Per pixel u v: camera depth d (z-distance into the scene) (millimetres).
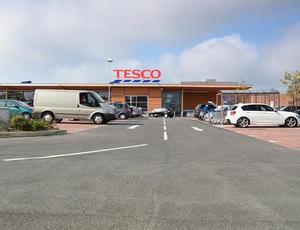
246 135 19891
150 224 5293
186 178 8266
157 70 58031
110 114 28875
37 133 17891
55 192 6992
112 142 15141
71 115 28656
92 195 6801
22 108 28625
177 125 28656
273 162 10578
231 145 14688
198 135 19156
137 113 50438
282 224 5348
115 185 7566
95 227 5160
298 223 5398
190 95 61969
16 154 11578
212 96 61906
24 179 8047
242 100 36219
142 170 9117
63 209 5961
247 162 10508
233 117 27156
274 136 19406
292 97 45969
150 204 6270
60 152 12086
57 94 28734
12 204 6215
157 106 59531
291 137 18828
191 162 10352
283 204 6352
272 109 27328
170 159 10844
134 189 7262
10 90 59375
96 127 24938
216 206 6195
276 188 7465
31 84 56531
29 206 6109
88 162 10219
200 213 5816
